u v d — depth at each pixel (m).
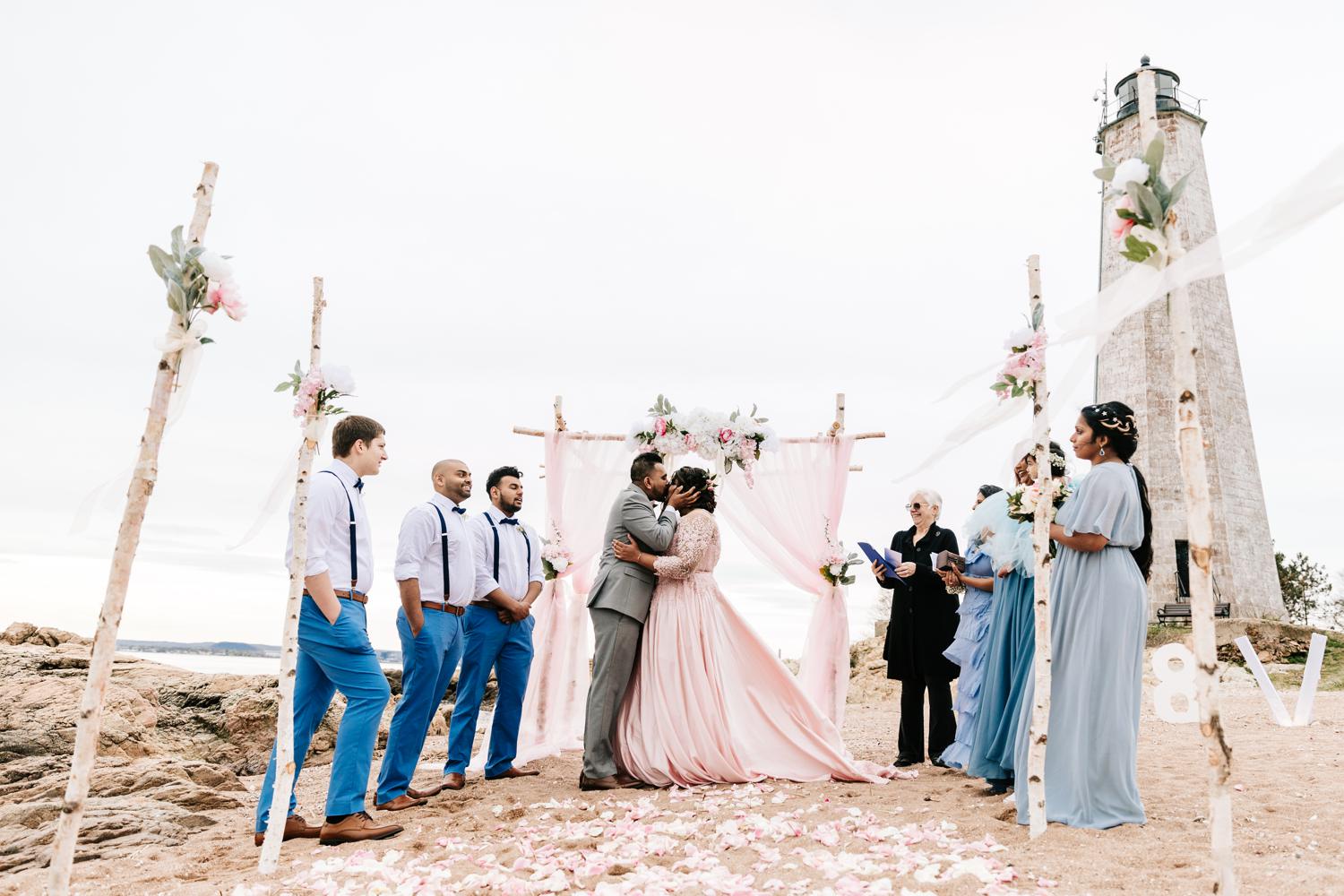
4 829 4.97
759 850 3.88
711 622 5.79
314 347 4.21
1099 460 4.43
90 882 4.02
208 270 3.24
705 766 5.50
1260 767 5.41
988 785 5.01
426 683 5.38
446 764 6.01
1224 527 23.03
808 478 7.70
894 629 6.42
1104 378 24.94
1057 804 4.12
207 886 3.74
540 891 3.47
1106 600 4.21
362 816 4.50
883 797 5.03
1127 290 3.21
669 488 6.07
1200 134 26.23
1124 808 4.04
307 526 4.48
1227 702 10.58
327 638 4.54
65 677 8.07
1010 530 4.98
